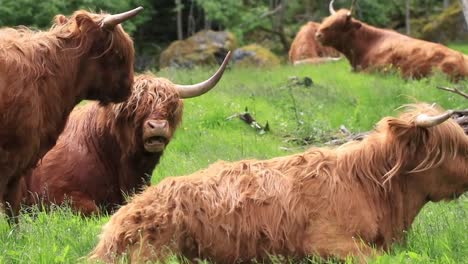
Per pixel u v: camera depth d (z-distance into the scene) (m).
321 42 30.92
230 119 20.81
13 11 40.53
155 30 52.78
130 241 8.37
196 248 8.59
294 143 19.89
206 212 8.60
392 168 9.17
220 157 17.19
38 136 10.94
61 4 41.22
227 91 24.47
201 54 42.72
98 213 13.03
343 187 8.98
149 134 12.46
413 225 10.45
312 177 8.98
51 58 11.14
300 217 8.80
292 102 22.89
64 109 11.40
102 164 13.44
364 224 8.92
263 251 8.74
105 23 11.56
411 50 29.50
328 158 9.17
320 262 8.65
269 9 53.78
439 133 9.21
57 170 13.24
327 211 8.85
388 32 30.62
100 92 11.84
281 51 51.28
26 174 11.55
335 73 29.83
